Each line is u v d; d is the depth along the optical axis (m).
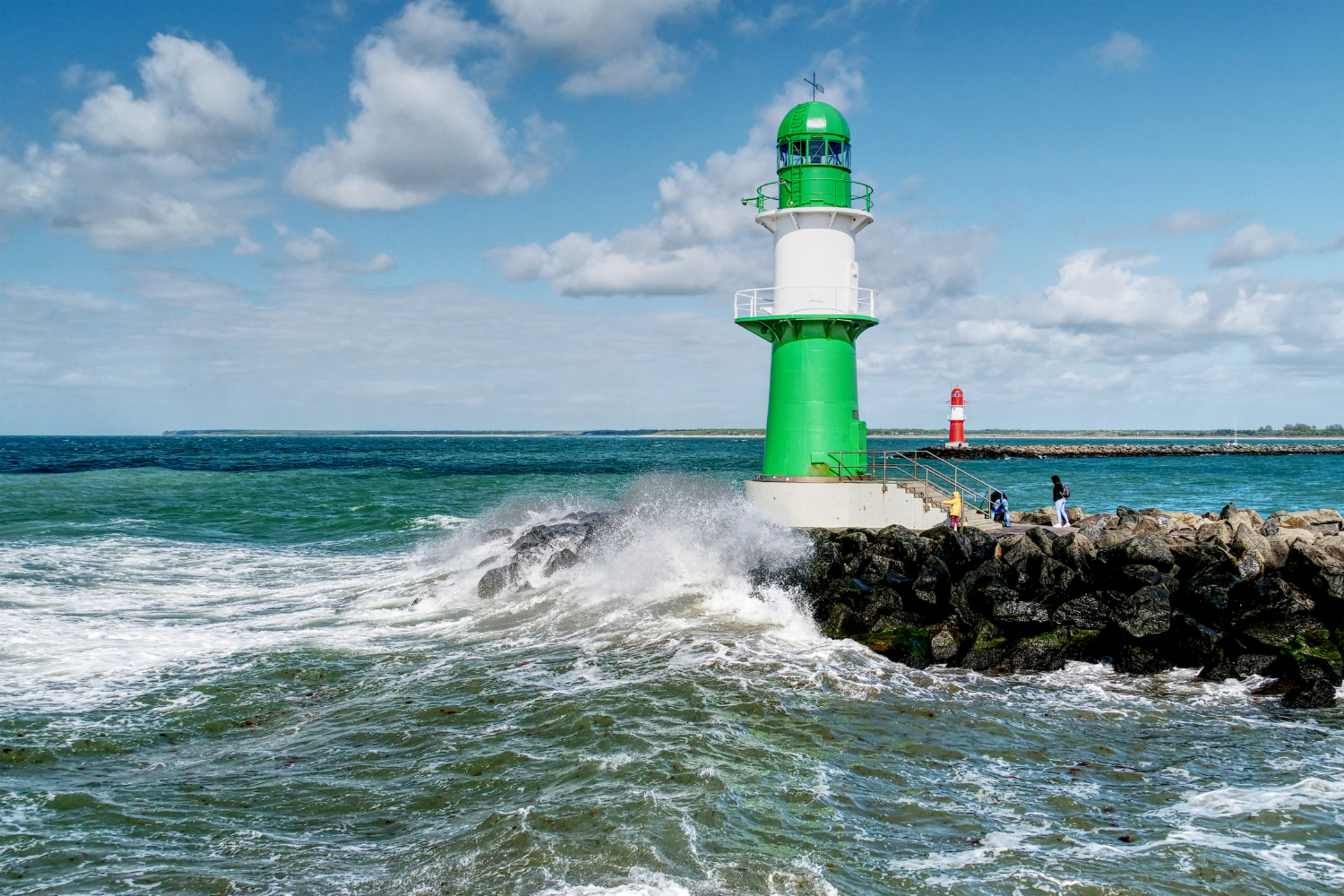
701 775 8.77
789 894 6.68
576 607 15.84
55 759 9.30
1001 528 19.11
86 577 19.33
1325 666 11.66
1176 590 13.30
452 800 8.28
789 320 19.30
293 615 16.25
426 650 13.59
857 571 15.53
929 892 6.75
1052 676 12.66
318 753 9.48
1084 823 7.94
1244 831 7.79
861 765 9.19
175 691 11.57
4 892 6.67
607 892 6.66
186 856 7.27
